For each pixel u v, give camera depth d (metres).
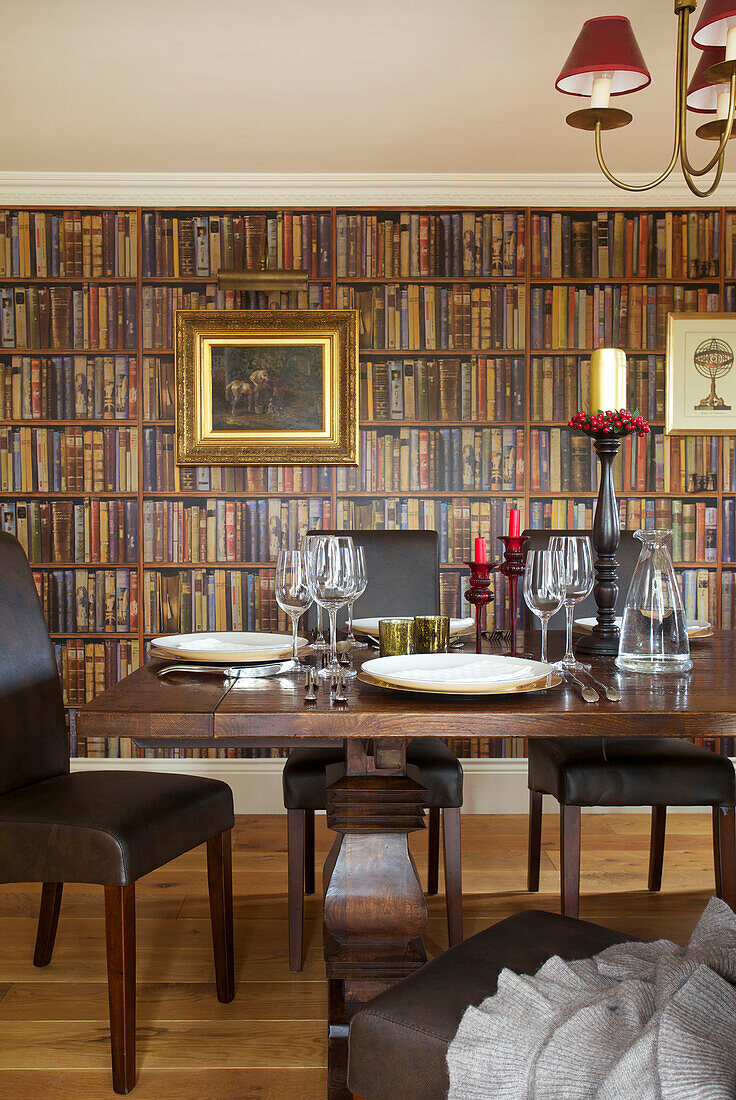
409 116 3.01
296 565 1.79
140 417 3.60
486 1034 1.02
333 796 1.65
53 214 3.57
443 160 3.40
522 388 3.62
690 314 3.58
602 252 3.60
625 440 3.64
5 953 2.34
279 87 2.80
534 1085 0.95
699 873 2.89
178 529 3.64
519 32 2.48
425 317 3.60
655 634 1.79
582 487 3.64
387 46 2.55
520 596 3.62
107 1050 1.89
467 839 3.26
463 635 2.29
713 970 0.99
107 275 3.59
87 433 3.61
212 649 1.94
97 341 3.60
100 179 3.50
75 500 3.63
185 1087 1.76
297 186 3.54
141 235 3.58
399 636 1.88
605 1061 0.93
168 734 1.43
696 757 2.31
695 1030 0.89
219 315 3.54
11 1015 2.03
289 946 2.27
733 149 3.28
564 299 3.61
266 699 1.52
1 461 3.62
